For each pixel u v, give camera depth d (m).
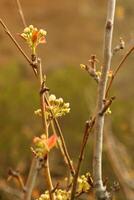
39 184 5.96
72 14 13.60
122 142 7.48
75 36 12.49
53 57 11.19
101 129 2.57
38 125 7.93
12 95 8.48
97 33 12.72
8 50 10.70
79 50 11.79
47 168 2.52
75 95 8.41
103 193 2.58
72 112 7.98
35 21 13.32
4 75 9.52
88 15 13.60
